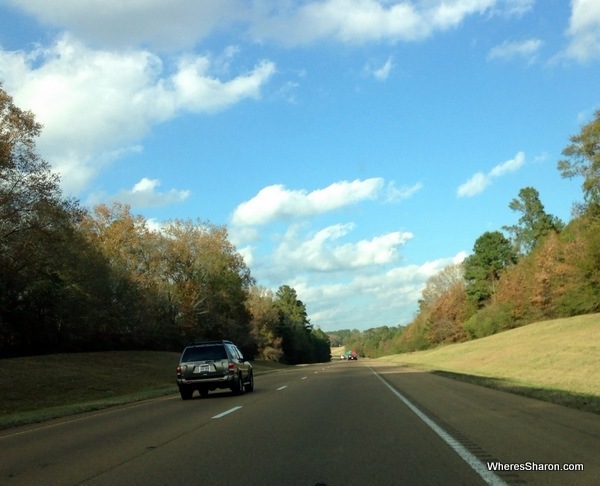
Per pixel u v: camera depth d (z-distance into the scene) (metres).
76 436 12.95
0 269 33.91
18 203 32.25
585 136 53.06
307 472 8.32
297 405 17.72
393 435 11.33
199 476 8.25
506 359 39.38
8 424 15.74
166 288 62.09
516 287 75.88
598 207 54.75
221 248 70.94
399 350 143.88
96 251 47.81
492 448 9.63
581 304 57.72
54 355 40.12
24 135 32.12
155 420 15.26
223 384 21.89
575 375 25.66
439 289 114.25
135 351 50.97
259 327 101.88
